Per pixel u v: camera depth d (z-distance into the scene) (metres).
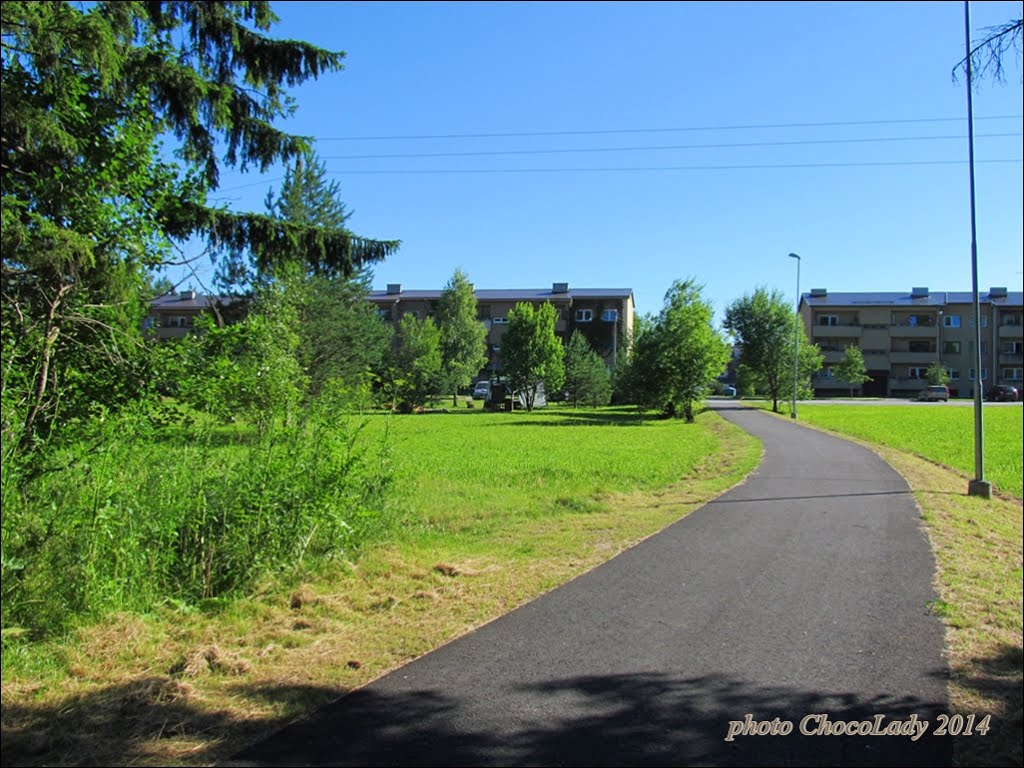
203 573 6.62
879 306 92.38
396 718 4.43
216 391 7.65
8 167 8.48
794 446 26.09
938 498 13.82
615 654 5.50
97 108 8.59
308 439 8.15
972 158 15.34
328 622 6.19
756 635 5.93
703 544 9.48
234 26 11.90
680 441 28.31
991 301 90.94
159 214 9.14
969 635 5.96
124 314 8.12
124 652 5.30
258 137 12.49
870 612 6.55
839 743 4.17
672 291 47.56
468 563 8.33
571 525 10.86
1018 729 4.35
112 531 5.93
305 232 12.73
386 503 9.80
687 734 4.25
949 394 85.69
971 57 6.08
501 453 22.72
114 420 6.84
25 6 7.94
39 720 4.28
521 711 4.53
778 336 58.53
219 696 4.73
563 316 88.75
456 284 83.69
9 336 7.00
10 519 5.38
